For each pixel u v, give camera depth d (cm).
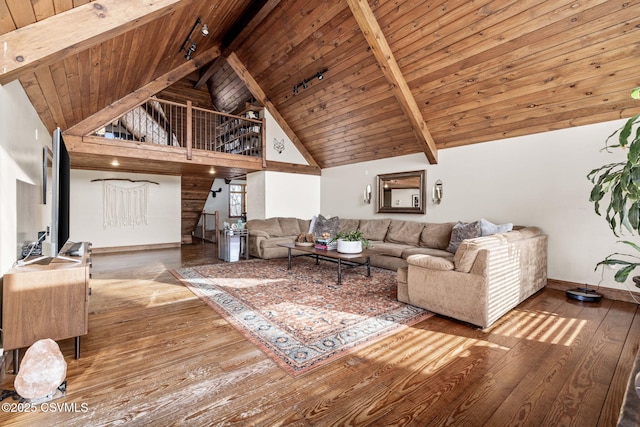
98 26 190
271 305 305
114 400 157
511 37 313
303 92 555
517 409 152
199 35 423
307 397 161
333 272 455
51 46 178
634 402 79
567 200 371
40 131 319
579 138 361
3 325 175
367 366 192
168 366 190
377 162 619
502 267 272
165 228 759
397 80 405
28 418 144
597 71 304
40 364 157
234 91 749
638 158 199
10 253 208
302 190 713
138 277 424
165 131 725
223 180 1102
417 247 482
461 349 214
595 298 321
